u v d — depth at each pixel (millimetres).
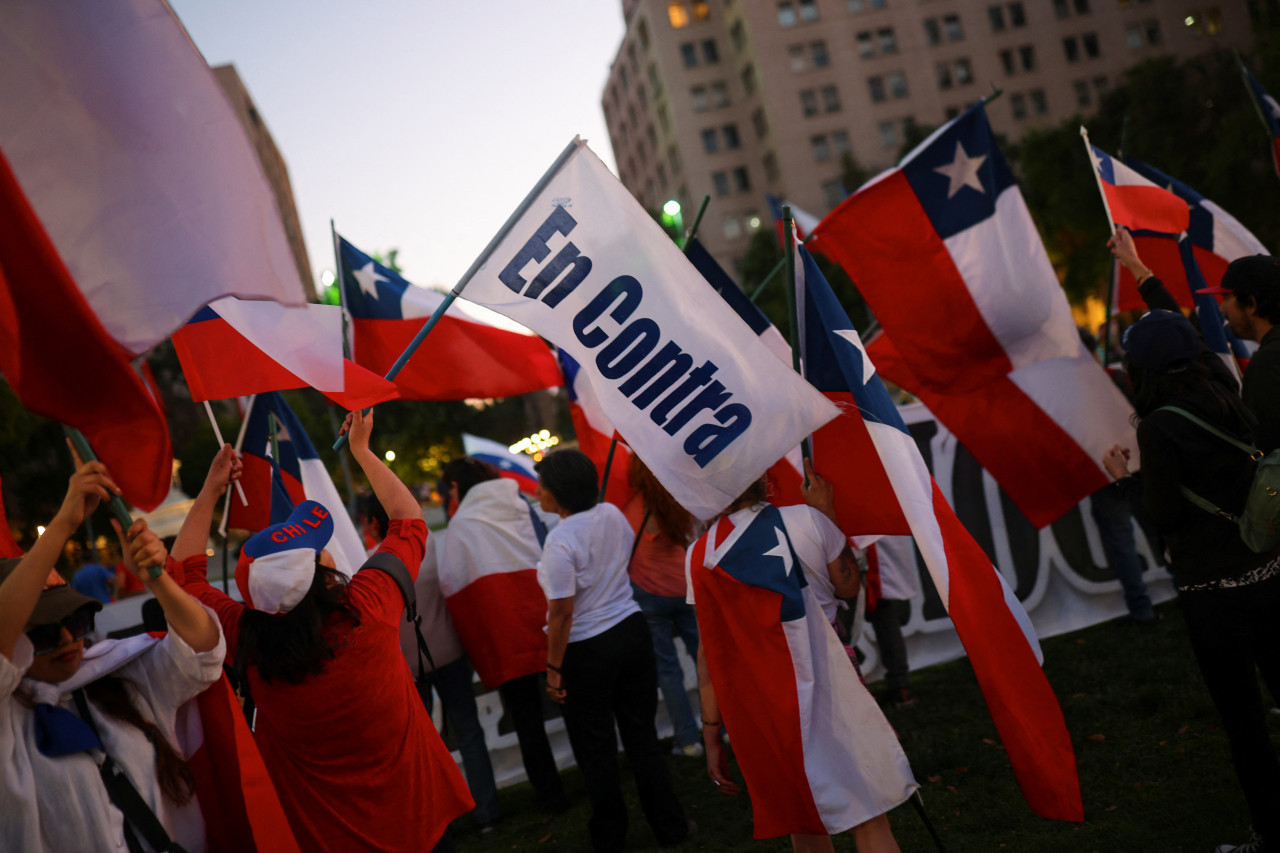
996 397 4355
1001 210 4285
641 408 2805
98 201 2057
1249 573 2770
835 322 2900
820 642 2693
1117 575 5840
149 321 2062
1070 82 60781
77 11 2059
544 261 2879
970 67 60438
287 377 3203
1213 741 3871
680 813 3934
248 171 2156
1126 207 4500
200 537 2850
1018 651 2645
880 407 2812
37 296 1915
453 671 4691
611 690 3877
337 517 4324
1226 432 2801
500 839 4465
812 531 2787
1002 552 6234
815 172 59656
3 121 2002
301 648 2488
